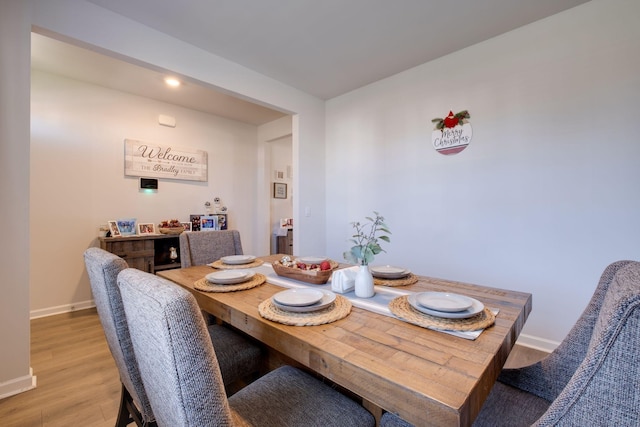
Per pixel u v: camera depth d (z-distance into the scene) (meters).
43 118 2.99
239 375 1.36
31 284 2.95
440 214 2.71
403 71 2.96
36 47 2.50
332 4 2.00
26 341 1.79
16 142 1.72
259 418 0.90
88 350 2.29
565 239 2.10
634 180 1.86
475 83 2.49
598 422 0.54
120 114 3.47
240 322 1.13
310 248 3.53
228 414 0.66
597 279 1.99
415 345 0.84
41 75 2.96
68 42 1.95
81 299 3.22
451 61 2.63
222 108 4.08
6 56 1.68
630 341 0.51
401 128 2.99
